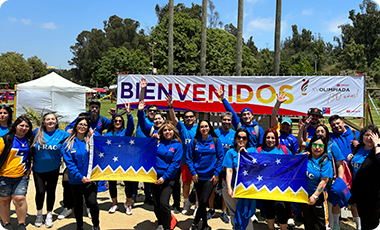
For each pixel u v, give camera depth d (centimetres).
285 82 829
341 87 806
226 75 858
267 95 839
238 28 1105
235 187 413
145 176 461
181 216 543
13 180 447
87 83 8794
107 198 633
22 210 453
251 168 416
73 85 1973
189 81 880
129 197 543
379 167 396
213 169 465
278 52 1095
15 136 451
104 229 484
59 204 592
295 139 515
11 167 440
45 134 473
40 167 477
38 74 8575
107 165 462
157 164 463
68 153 439
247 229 424
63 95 1889
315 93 820
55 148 471
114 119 579
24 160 453
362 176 412
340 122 492
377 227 405
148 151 465
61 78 1986
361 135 436
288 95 830
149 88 899
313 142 401
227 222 518
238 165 415
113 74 6150
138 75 905
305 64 7162
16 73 7575
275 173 412
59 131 484
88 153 456
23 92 1817
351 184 460
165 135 460
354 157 453
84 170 452
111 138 467
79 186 445
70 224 504
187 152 481
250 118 511
